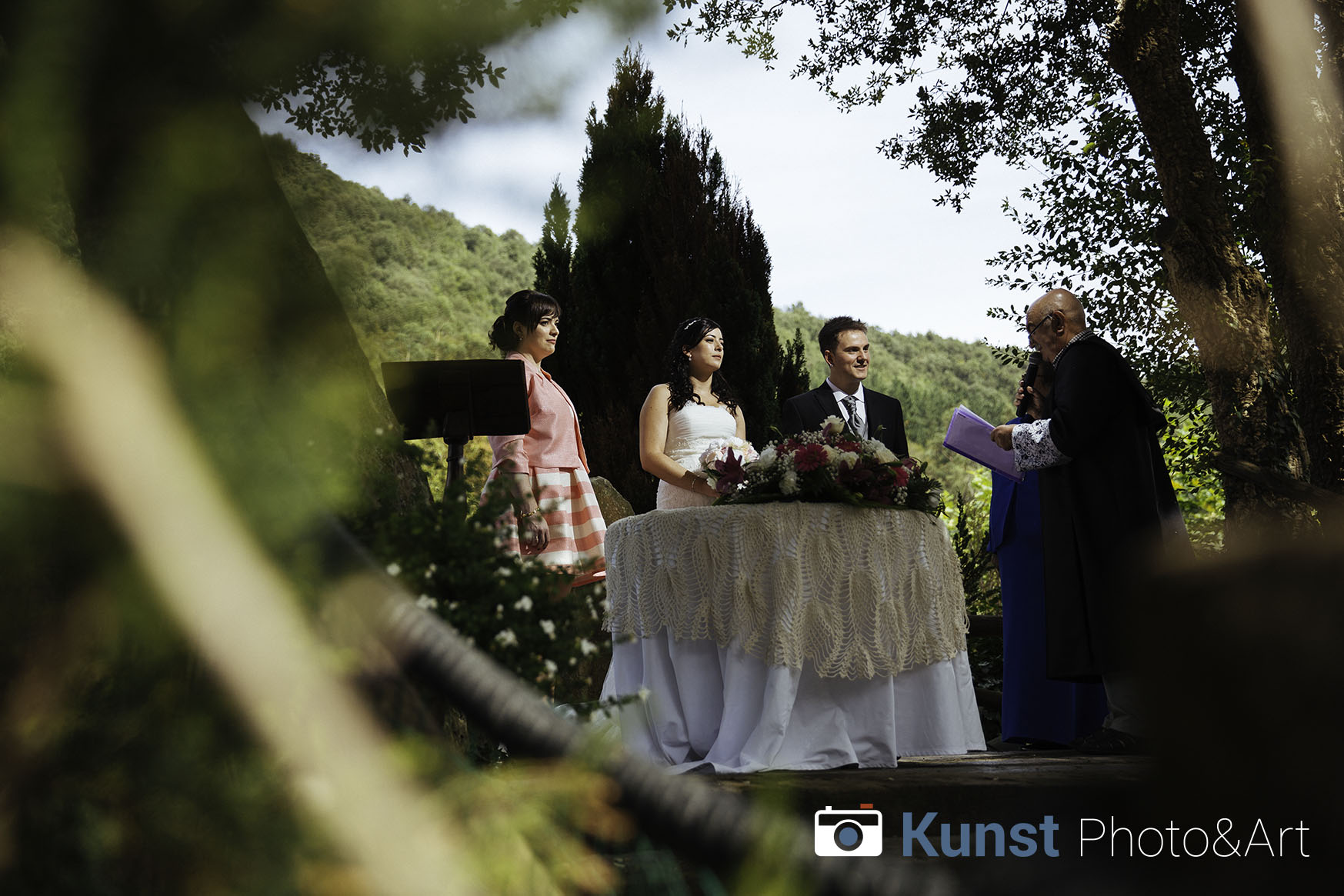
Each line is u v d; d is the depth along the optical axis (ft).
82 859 1.26
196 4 1.23
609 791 1.28
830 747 13.02
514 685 1.38
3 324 1.18
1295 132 24.12
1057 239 26.09
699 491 15.81
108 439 1.21
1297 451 23.58
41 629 1.21
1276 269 24.64
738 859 1.18
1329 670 1.04
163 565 1.22
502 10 1.29
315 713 1.31
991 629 22.74
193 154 1.23
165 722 1.26
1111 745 13.85
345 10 1.27
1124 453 14.42
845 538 13.44
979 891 1.83
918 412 99.04
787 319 77.10
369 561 1.42
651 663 13.58
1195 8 27.66
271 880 1.29
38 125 1.18
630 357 39.93
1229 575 1.09
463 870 1.30
